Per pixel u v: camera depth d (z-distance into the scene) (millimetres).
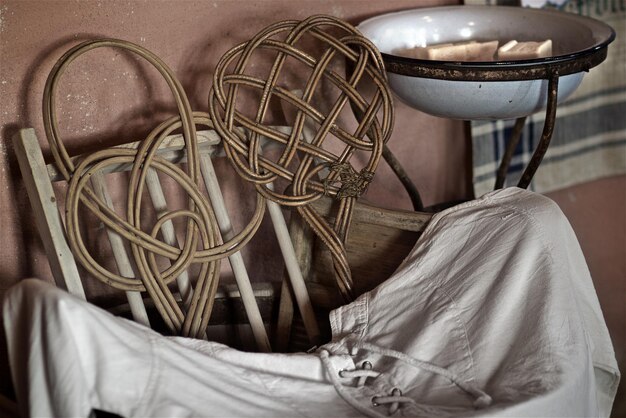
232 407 1021
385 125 1415
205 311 1298
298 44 1674
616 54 2354
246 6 1585
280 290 1534
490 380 1123
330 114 1373
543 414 1036
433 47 1611
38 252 1404
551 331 1122
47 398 929
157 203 1289
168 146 1283
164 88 1509
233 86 1320
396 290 1300
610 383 1279
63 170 1177
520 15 1745
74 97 1390
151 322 1432
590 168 2385
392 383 1146
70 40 1367
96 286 1475
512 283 1185
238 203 1675
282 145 1455
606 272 2326
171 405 967
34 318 932
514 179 2182
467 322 1193
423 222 1372
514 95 1435
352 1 1751
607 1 2285
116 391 947
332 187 1385
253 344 1531
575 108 2303
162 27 1478
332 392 1130
